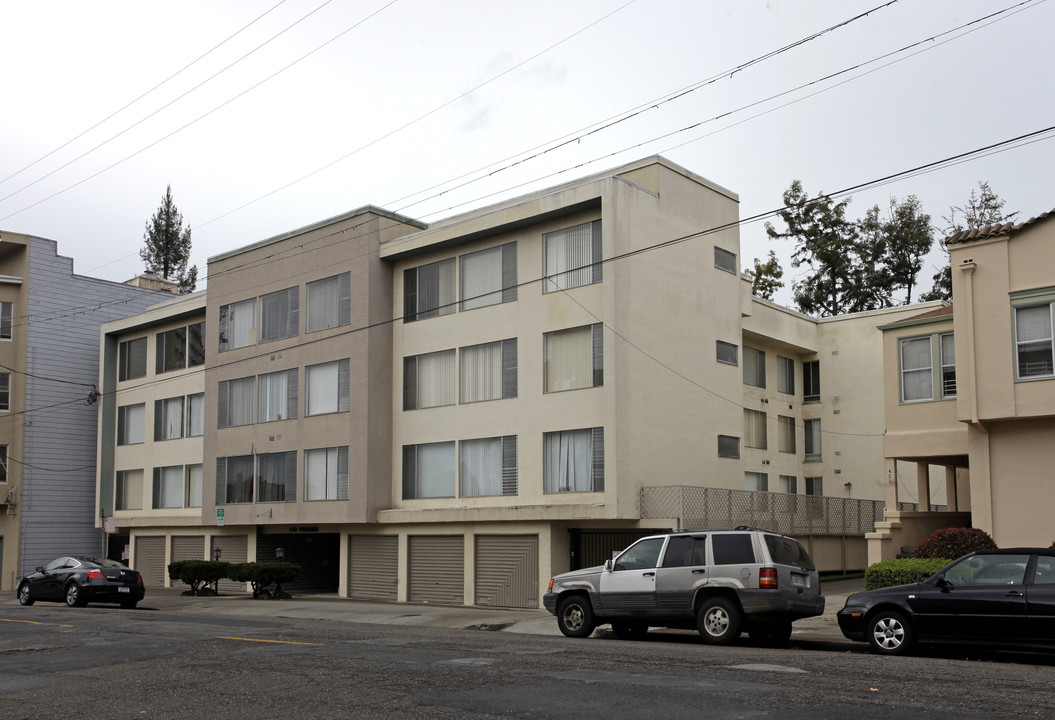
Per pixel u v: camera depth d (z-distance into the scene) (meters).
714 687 10.38
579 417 25.75
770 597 15.24
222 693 11.17
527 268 27.55
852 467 34.91
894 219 51.22
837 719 8.56
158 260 70.50
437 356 29.75
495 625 21.22
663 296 27.03
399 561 29.80
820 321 36.38
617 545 25.95
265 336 34.38
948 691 10.02
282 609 26.38
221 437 35.59
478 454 28.23
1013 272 20.64
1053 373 19.94
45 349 43.25
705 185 29.42
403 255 30.53
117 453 42.81
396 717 9.30
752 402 33.19
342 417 30.97
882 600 14.10
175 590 36.75
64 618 22.78
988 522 20.78
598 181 25.80
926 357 23.97
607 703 9.63
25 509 42.00
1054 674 11.53
